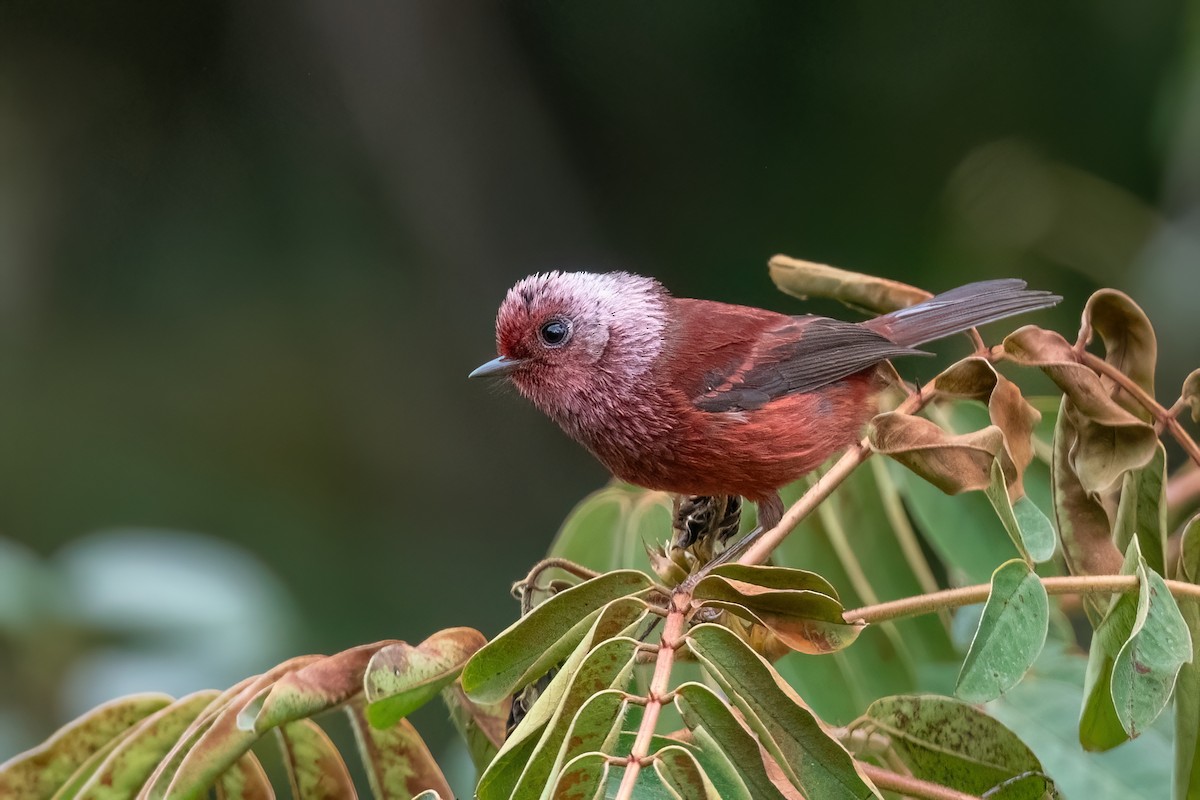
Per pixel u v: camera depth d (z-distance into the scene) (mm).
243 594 7863
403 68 15227
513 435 14969
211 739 4629
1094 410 5320
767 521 7461
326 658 4883
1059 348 5473
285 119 15102
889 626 6367
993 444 4945
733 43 14898
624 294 7762
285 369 14680
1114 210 12719
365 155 15273
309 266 15055
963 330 8117
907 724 5098
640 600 4332
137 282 14719
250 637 7738
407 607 13922
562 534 6789
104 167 14742
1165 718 6086
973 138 14102
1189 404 5430
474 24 15344
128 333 14547
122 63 14789
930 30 14250
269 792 5043
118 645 7602
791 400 7480
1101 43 13656
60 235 14625
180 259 14883
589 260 15406
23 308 14367
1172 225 12023
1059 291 12828
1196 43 11227
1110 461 5285
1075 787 5930
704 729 3814
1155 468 5285
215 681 7570
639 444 7574
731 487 7461
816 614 4523
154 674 7504
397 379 14852
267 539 13914
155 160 14945
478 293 15227
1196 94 11219
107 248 14695
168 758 4652
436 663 4812
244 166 15008
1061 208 12914
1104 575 5086
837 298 6902
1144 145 13445
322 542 14055
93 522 13711
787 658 6312
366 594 13914
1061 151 13633
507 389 8617
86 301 14586
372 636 13695
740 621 5453
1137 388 5480
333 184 15211
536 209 15633
